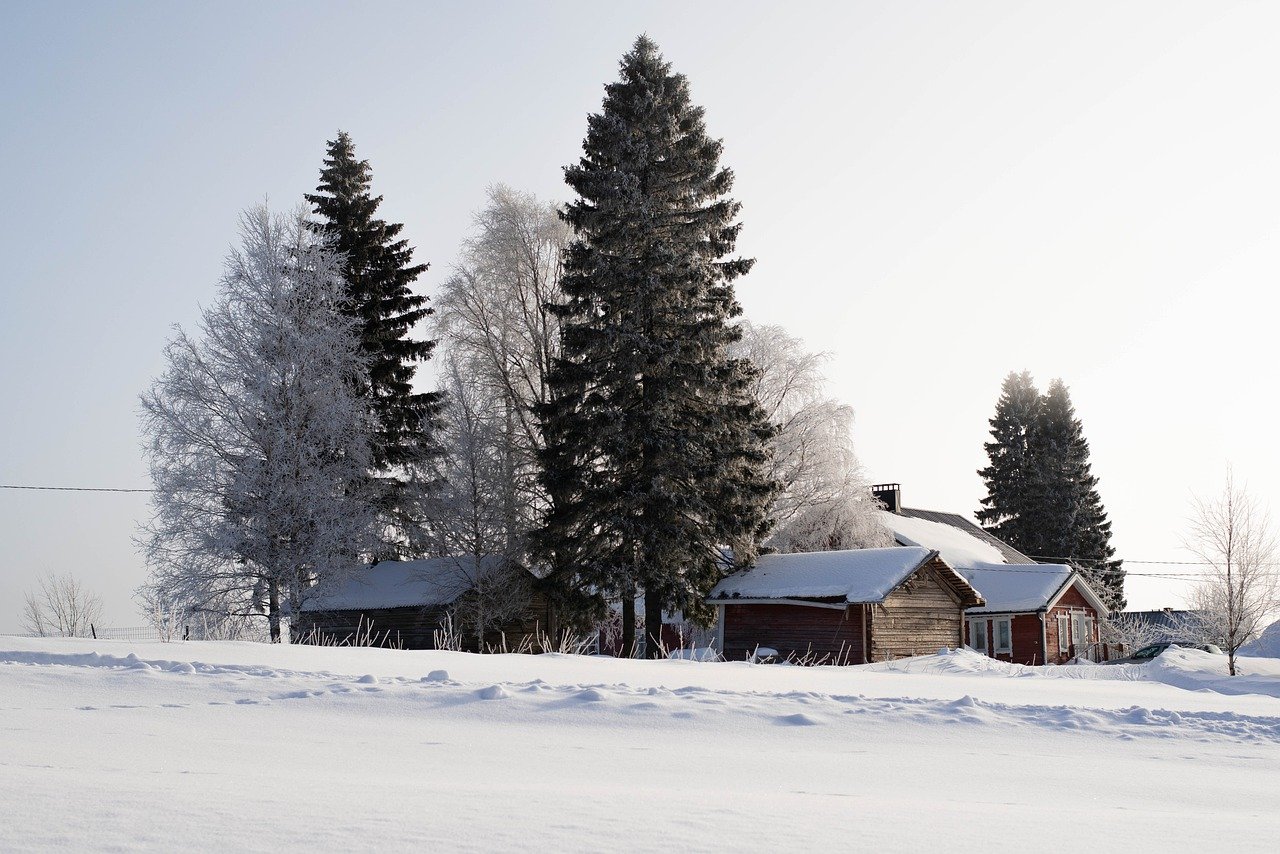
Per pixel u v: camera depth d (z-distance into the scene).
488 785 5.96
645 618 36.62
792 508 44.38
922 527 56.44
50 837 3.60
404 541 40.16
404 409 42.72
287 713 9.38
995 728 10.19
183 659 12.46
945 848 4.24
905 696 12.48
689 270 36.06
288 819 4.16
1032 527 81.19
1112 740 9.91
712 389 35.81
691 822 4.56
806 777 7.29
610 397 35.56
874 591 34.66
